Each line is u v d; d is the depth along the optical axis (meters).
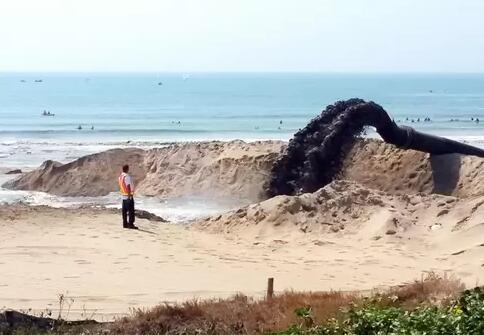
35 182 33.50
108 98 142.88
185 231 22.30
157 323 11.84
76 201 30.41
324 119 30.02
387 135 30.58
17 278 16.02
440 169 29.50
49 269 16.95
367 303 12.05
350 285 16.05
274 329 11.07
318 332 10.03
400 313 9.61
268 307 12.59
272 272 17.36
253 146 32.78
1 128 74.19
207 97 150.12
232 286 15.87
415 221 22.06
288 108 112.75
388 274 17.28
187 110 107.06
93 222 22.64
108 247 19.39
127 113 99.44
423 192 28.67
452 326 8.62
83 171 33.16
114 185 32.34
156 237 20.98
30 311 13.01
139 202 29.75
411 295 13.42
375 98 155.00
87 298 14.57
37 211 24.03
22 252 18.48
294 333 10.19
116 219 23.38
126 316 12.59
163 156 33.53
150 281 16.17
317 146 28.81
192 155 32.97
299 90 193.88
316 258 18.89
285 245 20.36
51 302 14.13
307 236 21.17
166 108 111.88
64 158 46.56
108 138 63.56
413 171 29.70
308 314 10.73
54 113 98.94
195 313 12.30
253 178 29.75
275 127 75.88
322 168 28.28
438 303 11.91
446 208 22.44
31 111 103.44
